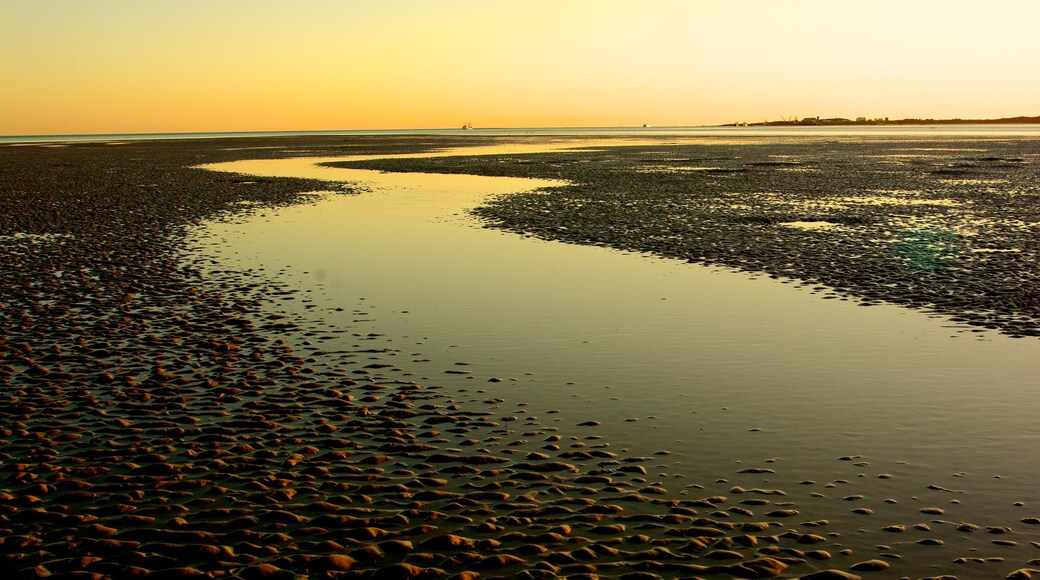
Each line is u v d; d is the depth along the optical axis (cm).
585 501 821
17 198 3797
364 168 6544
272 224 2991
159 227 2848
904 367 1280
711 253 2289
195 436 996
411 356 1348
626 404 1123
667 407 1110
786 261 2155
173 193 4134
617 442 987
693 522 776
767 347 1395
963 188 4206
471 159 7931
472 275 2028
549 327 1535
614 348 1397
